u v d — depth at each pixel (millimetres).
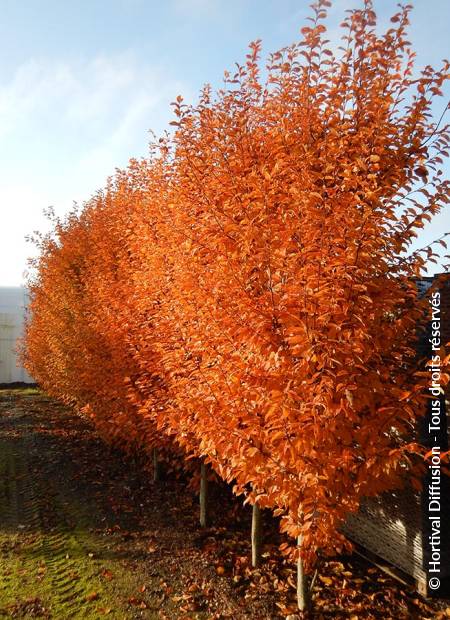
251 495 4016
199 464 6512
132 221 7277
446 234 3455
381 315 3453
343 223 3213
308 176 3463
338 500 3488
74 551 5625
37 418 14461
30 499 7562
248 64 4555
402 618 4207
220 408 3914
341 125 3643
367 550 5238
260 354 3479
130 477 8422
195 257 4504
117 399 7555
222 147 4203
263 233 3428
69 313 11820
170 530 6176
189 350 4645
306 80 3854
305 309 3182
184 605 4445
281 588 4730
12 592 4723
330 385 3088
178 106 4602
